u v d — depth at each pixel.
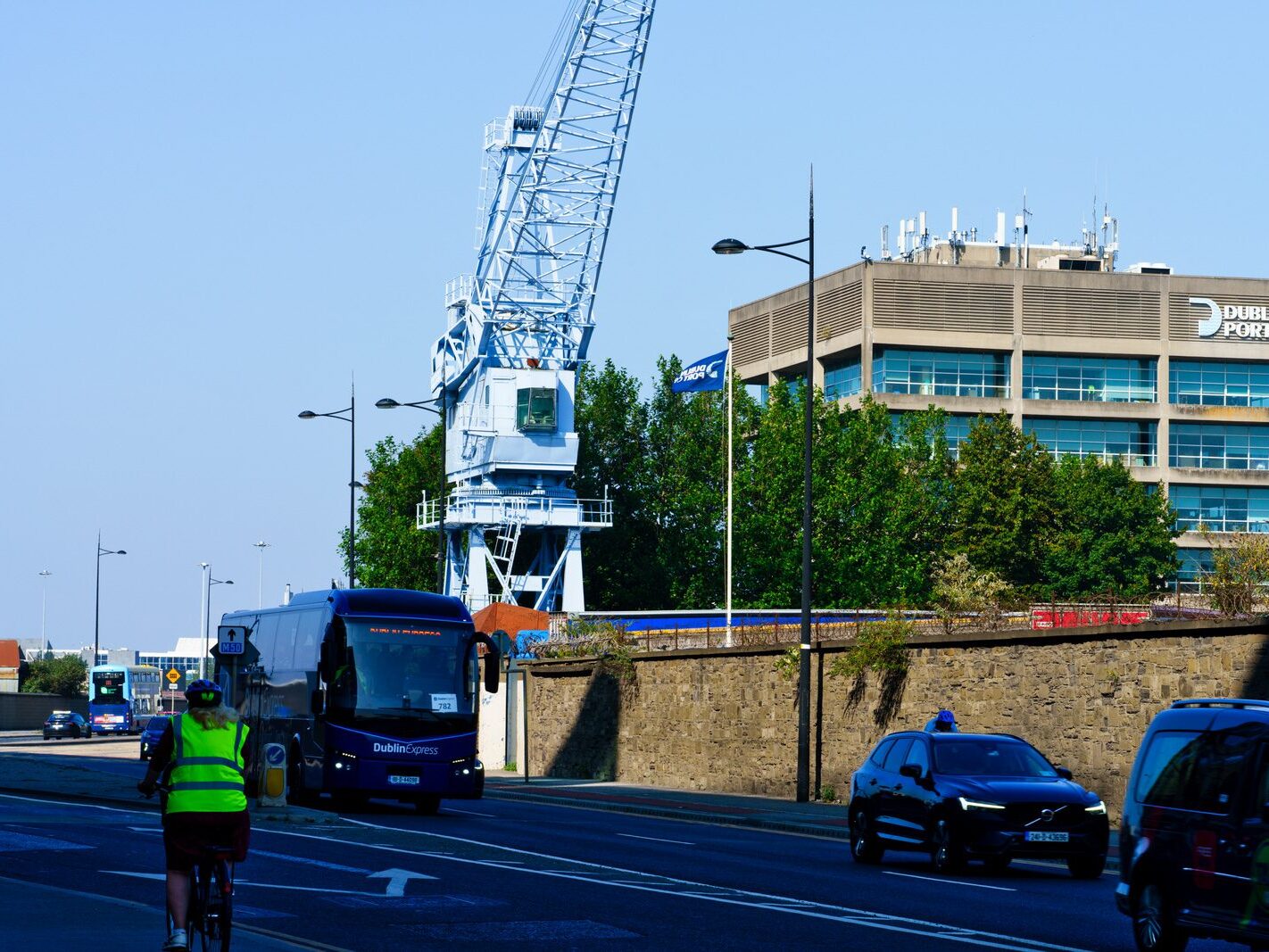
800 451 171.38
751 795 79.38
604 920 28.45
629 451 192.50
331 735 59.03
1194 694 52.94
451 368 172.00
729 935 26.77
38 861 36.47
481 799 74.38
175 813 20.97
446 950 24.69
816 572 168.12
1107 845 40.25
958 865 39.69
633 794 78.06
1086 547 171.75
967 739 42.72
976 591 86.88
